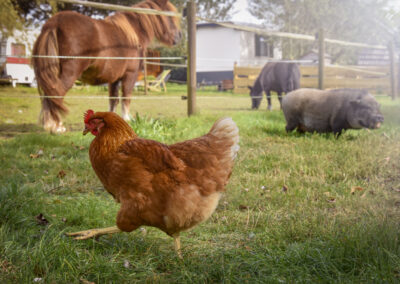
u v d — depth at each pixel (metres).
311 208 4.64
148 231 4.08
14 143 8.02
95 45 9.44
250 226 4.21
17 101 17.19
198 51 35.69
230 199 5.01
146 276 3.04
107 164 3.32
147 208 3.21
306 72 22.59
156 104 18.70
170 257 3.40
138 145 3.27
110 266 3.09
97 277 2.95
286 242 3.70
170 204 3.19
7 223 3.77
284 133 9.61
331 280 2.85
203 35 35.31
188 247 3.61
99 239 3.74
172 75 38.78
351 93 8.50
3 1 18.94
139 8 10.48
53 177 5.89
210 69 35.19
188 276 2.95
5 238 3.44
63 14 9.12
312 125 9.10
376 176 5.91
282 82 16.30
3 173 5.89
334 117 8.68
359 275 2.84
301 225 3.95
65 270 3.00
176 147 3.39
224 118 3.57
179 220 3.23
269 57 37.97
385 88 22.80
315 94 9.03
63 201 4.80
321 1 35.88
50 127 8.95
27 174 5.98
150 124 9.11
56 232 3.63
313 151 7.37
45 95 8.86
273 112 14.04
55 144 8.09
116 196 3.50
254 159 6.93
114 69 10.15
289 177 5.90
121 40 10.09
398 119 11.79
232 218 4.41
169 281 2.98
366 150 7.27
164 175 3.19
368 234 3.37
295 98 9.25
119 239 3.74
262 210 4.71
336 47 35.12
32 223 3.96
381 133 9.34
